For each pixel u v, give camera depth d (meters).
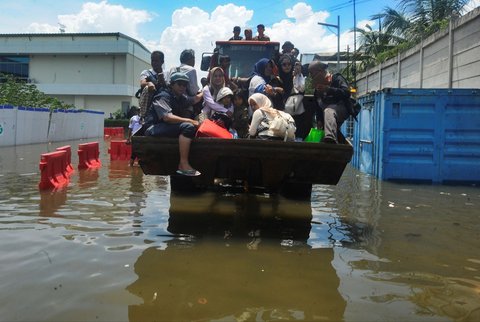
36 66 48.06
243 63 9.73
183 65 6.27
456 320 2.99
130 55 47.81
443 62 12.32
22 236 4.82
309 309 3.15
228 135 5.33
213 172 5.38
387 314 3.08
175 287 3.50
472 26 10.59
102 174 9.97
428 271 3.96
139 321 2.92
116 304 3.17
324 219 5.98
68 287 3.46
